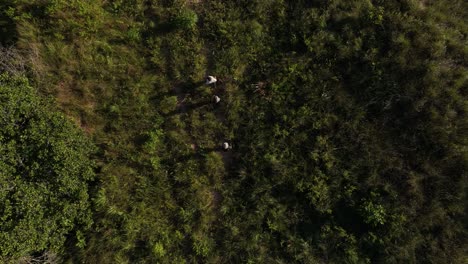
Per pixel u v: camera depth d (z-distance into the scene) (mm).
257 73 14000
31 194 11578
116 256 13430
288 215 13805
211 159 13906
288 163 13859
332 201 13773
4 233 11180
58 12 13562
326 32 13984
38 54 13711
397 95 13781
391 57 13812
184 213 13711
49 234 12195
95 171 13617
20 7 13531
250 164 13883
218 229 13844
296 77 13961
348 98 13906
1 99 11891
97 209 13062
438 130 13719
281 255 13703
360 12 14062
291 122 13844
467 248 13477
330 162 13797
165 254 13617
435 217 13641
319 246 13633
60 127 12523
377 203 13594
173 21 14000
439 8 14258
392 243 13461
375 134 13914
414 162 13852
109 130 14016
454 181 13742
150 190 13805
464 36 14219
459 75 13875
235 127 13969
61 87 13922
